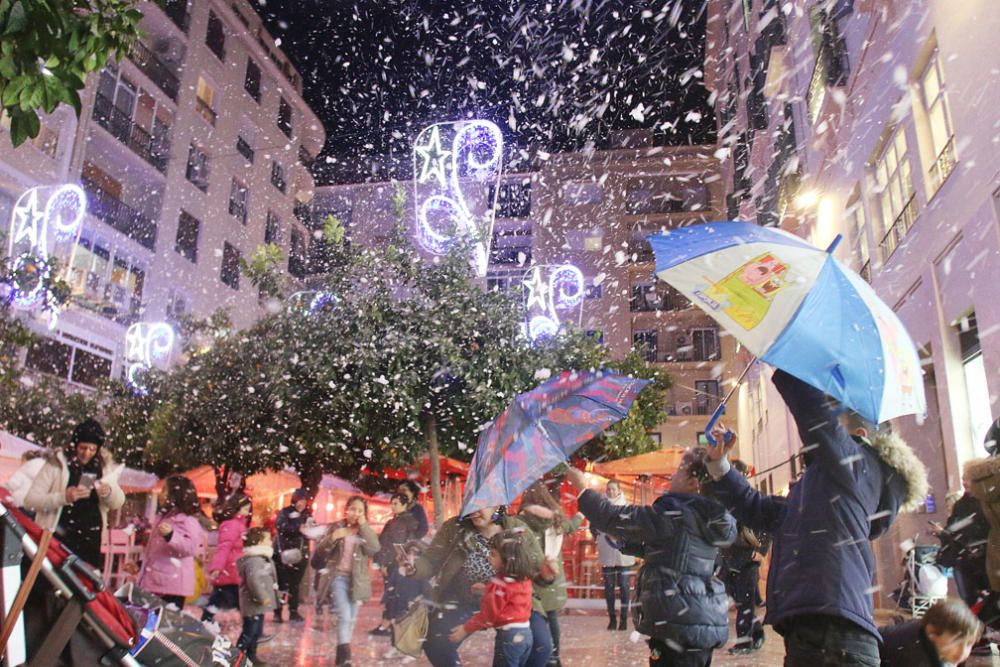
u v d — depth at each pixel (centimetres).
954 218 847
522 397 368
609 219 3747
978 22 758
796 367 254
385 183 3838
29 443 1009
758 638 745
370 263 1343
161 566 598
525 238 3834
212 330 1988
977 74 764
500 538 398
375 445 1448
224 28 2970
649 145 3803
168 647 248
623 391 377
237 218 3023
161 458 1834
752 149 2147
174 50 2705
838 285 275
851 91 1283
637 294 3731
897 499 268
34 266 1320
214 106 2897
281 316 1519
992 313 748
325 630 920
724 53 2797
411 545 543
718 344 3622
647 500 1537
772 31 1803
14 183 1961
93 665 233
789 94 1770
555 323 2389
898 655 328
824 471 261
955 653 315
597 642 833
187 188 2698
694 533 324
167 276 2584
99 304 2253
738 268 281
